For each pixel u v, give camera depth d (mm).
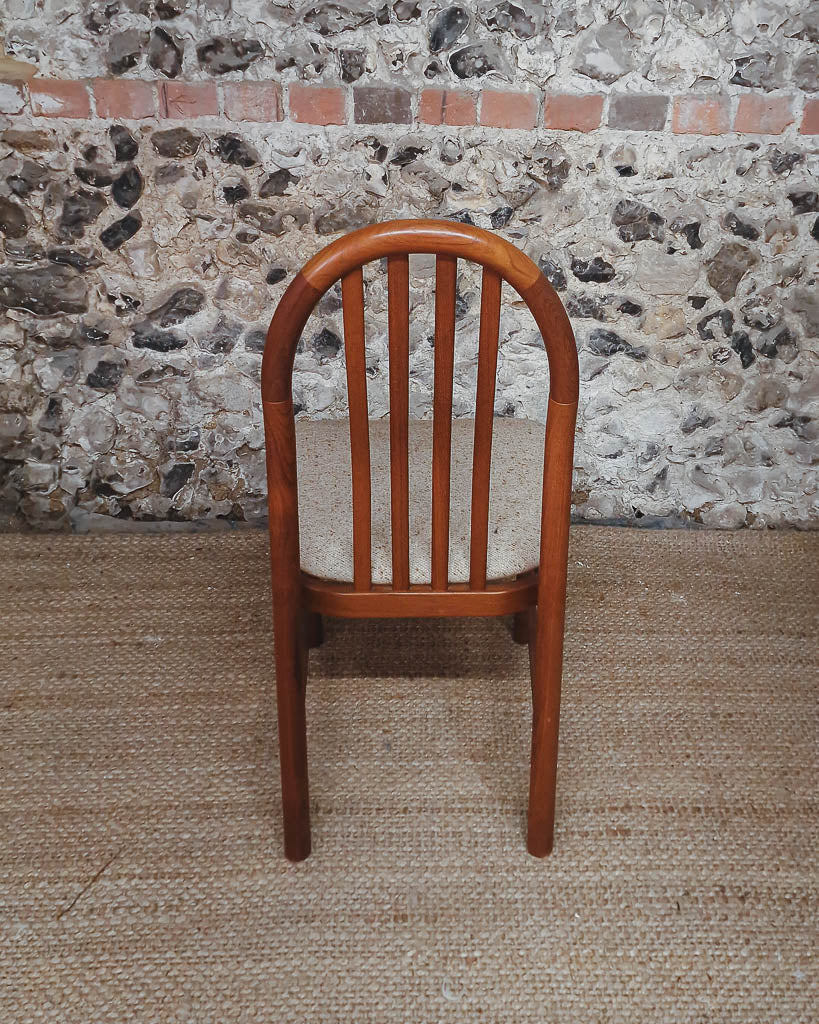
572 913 1317
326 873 1379
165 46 1658
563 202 1816
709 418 2051
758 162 1780
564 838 1432
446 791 1517
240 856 1408
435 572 1236
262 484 2121
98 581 2002
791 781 1539
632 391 2021
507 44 1668
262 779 1548
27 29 1634
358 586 1247
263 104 1712
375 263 1860
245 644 1848
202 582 2006
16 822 1461
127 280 1867
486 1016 1186
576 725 1647
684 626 1893
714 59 1683
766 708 1694
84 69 1673
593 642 1846
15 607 1924
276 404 1104
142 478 2096
